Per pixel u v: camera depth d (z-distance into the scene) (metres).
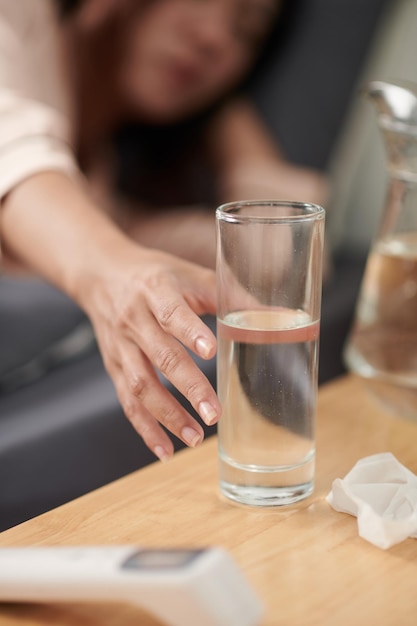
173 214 1.56
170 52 1.50
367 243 1.80
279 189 1.59
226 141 1.58
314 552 0.75
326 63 1.58
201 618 0.64
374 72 1.63
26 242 1.00
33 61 1.31
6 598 0.69
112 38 1.46
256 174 1.58
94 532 0.78
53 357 1.29
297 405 0.78
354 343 0.96
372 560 0.74
